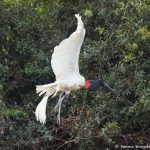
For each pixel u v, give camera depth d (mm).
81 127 14617
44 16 15891
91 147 14852
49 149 15062
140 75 14656
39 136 14836
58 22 15930
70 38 11422
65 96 12555
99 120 14625
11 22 15703
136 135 14992
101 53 15039
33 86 15711
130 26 14875
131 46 14562
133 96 14961
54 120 14961
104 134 14492
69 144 14977
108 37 15023
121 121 15031
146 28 14820
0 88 14719
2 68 15281
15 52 15703
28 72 15234
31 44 15523
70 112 14961
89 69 15297
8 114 14555
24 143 14656
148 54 15156
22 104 15484
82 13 15656
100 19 15594
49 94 12273
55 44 15594
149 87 14562
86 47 14961
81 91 14977
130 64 14844
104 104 14773
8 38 15516
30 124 14805
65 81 11938
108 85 13906
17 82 15555
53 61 11766
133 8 15031
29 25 15766
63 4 15922
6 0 15391
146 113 14805
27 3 15773
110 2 15484
